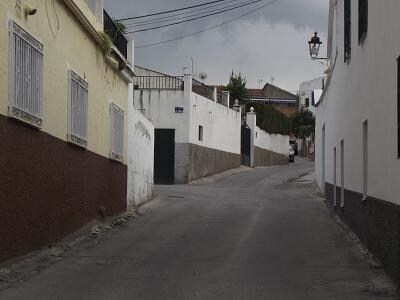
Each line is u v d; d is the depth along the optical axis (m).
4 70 8.79
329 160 20.62
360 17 12.55
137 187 20.30
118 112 17.41
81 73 13.38
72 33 12.56
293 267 10.21
